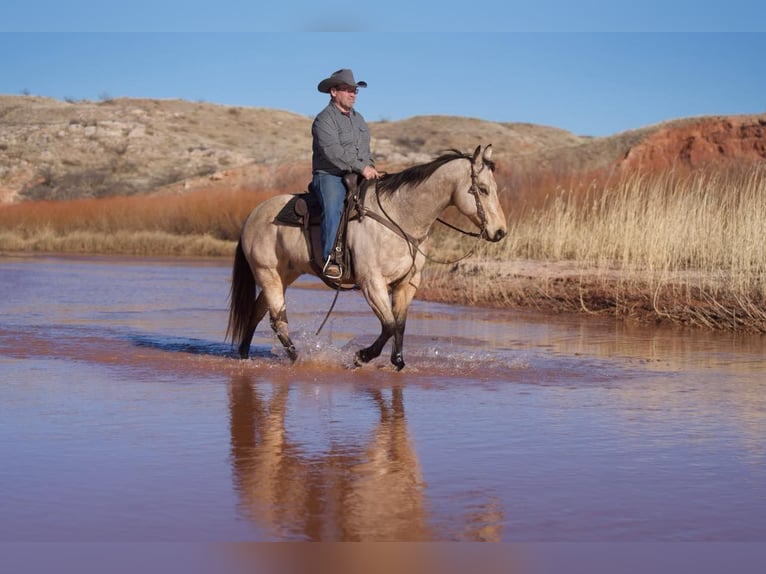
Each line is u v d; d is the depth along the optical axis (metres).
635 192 21.36
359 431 7.86
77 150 89.62
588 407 8.91
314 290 22.69
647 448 7.32
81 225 47.91
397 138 105.12
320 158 10.72
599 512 5.76
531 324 15.95
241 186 59.56
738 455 7.13
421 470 6.68
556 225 22.84
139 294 21.36
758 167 20.98
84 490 6.15
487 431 7.89
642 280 18.19
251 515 5.67
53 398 9.23
